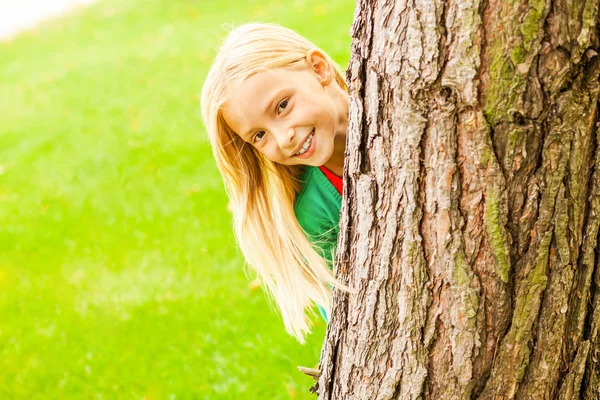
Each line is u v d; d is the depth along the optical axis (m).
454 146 1.22
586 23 1.10
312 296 2.12
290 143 1.64
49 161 5.63
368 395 1.56
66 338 3.54
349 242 1.53
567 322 1.34
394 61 1.24
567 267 1.28
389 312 1.44
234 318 3.29
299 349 2.99
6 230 4.77
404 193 1.32
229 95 1.64
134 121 5.89
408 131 1.26
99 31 9.24
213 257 3.84
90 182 5.09
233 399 2.86
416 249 1.34
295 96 1.64
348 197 1.50
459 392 1.41
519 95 1.14
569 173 1.21
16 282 4.16
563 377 1.39
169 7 9.20
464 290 1.32
